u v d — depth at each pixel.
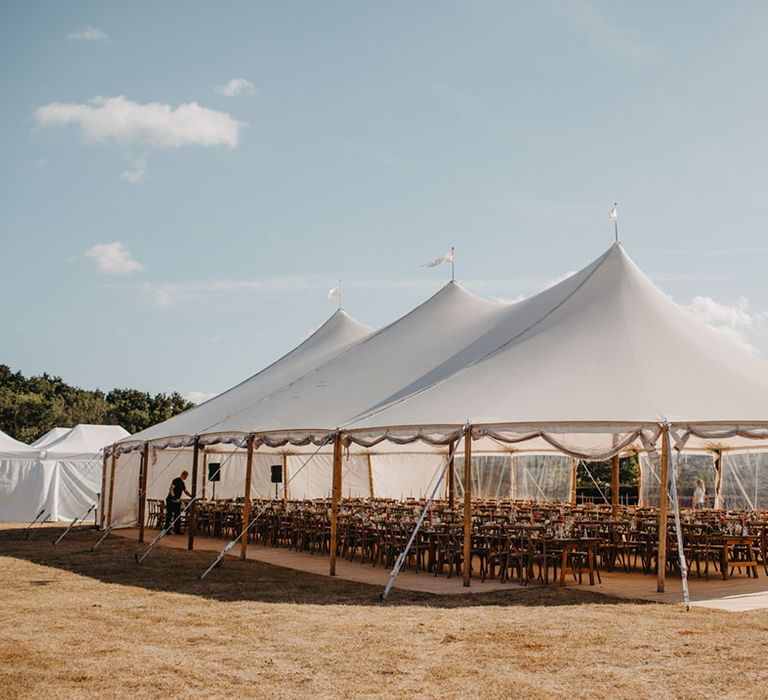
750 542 12.26
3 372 64.50
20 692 5.73
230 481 24.80
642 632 7.79
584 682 6.06
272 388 17.08
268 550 16.41
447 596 10.26
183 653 6.95
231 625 8.23
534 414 11.02
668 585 11.43
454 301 17.59
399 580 11.87
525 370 12.40
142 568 13.12
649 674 6.27
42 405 53.09
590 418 10.79
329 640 7.47
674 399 11.30
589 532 11.98
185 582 11.52
